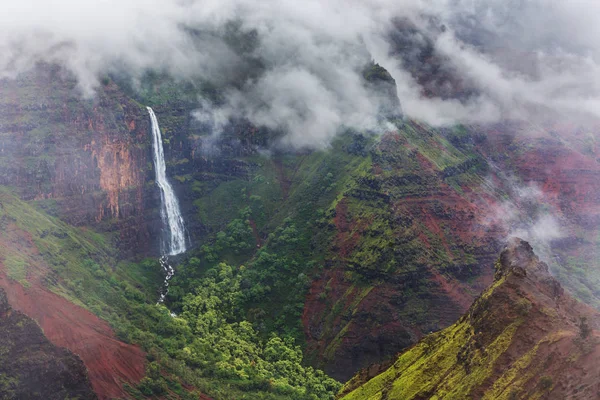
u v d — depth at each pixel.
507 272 155.88
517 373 134.62
